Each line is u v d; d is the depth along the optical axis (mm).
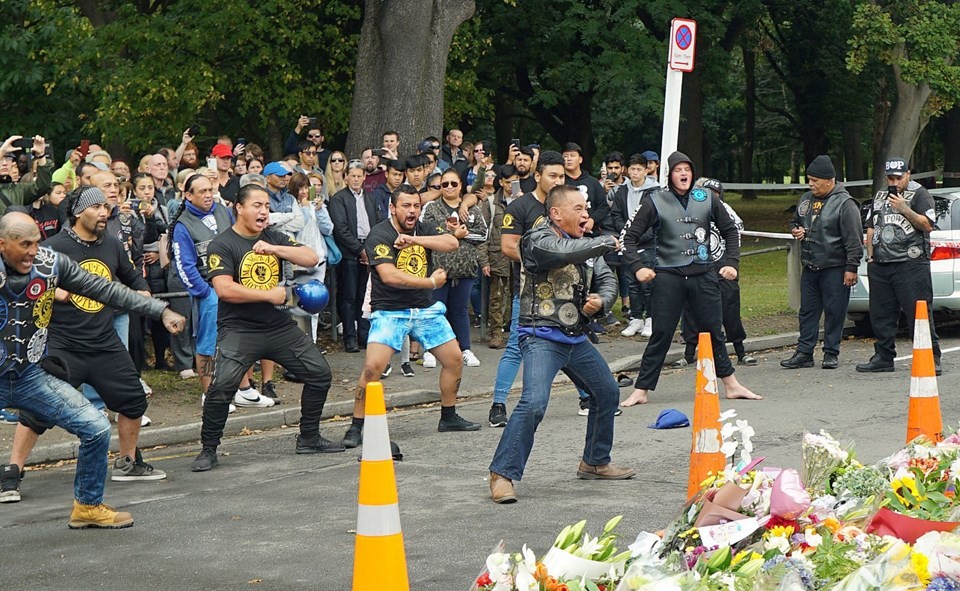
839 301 13133
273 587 6102
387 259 9688
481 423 10859
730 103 54625
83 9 24797
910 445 5570
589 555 3969
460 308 13461
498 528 7094
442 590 5926
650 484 8172
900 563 3684
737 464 4938
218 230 11109
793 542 4160
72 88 25938
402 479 8578
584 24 28297
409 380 12820
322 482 8641
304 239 12891
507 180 14531
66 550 6938
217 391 9273
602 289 8148
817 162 13133
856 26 26719
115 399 8656
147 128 22688
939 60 26547
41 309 7262
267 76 22781
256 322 9422
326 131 23672
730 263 11250
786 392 11766
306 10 22656
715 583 3725
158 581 6258
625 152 47219
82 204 8578
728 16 36688
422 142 15312
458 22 18266
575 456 9211
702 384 6582
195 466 9234
